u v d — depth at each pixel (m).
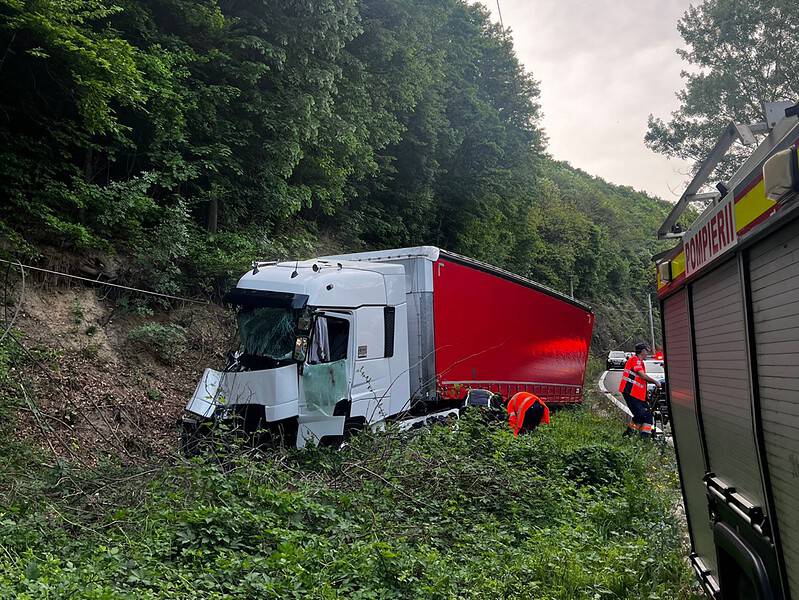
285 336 9.45
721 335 3.58
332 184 19.97
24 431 8.96
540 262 53.06
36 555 4.89
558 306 18.25
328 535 6.06
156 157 13.91
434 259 12.44
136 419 10.93
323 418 9.49
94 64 11.16
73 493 6.66
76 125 12.95
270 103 16.42
